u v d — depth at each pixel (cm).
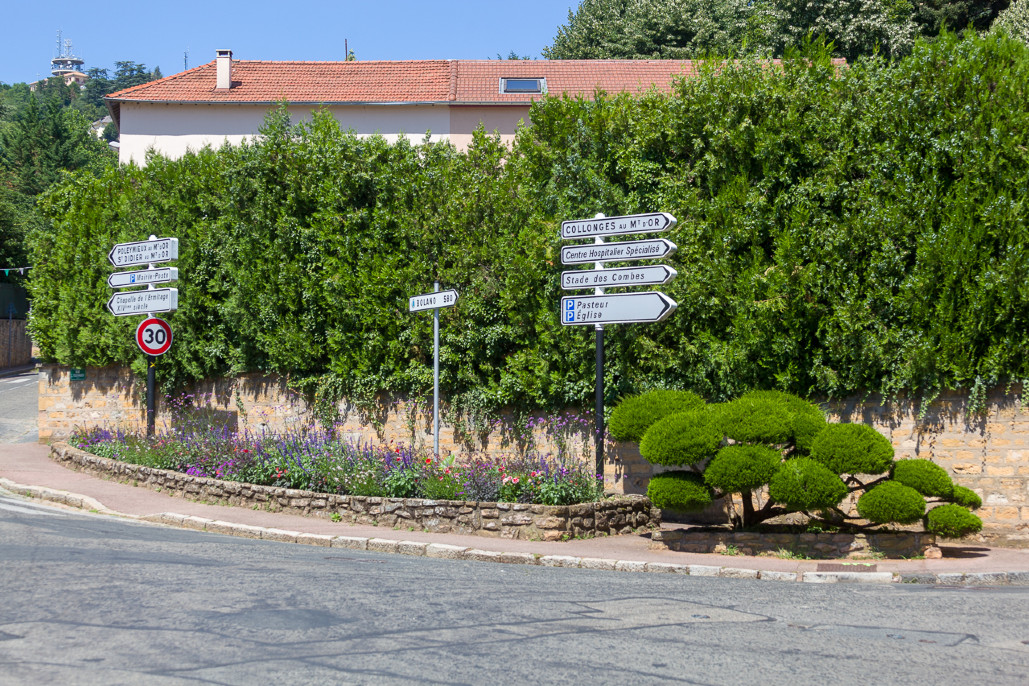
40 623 610
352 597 725
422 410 1534
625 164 1434
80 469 1580
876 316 1285
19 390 3136
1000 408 1252
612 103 1488
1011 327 1234
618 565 1000
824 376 1300
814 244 1312
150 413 1548
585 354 1401
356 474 1269
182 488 1352
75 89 17350
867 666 575
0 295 4947
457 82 2878
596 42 4597
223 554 930
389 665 535
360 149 1603
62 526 1063
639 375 1392
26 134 6675
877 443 1069
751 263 1349
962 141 1272
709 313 1349
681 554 1063
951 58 1309
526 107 2734
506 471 1234
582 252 1247
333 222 1577
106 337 1830
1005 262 1226
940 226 1277
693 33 4088
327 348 1603
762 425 1098
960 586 902
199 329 1747
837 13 3381
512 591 793
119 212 1864
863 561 1025
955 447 1271
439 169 1551
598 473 1232
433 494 1210
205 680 498
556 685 509
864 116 1328
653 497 1091
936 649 624
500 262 1471
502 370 1469
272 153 1653
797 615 729
